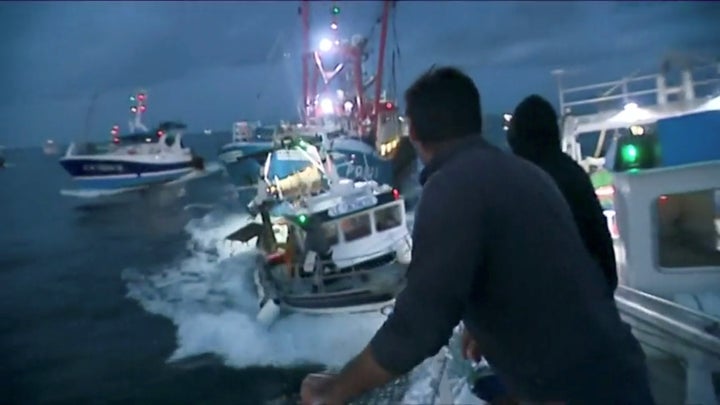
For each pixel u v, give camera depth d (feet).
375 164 44.86
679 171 12.28
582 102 19.58
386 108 51.13
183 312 24.27
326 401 5.20
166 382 18.78
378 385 5.05
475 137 5.47
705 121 12.26
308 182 34.86
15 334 18.45
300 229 29.78
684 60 18.42
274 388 19.60
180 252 32.48
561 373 5.16
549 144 8.29
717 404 10.11
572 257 5.14
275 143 37.29
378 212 30.17
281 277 27.71
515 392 5.51
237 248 34.04
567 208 5.34
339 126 53.31
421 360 4.89
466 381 9.78
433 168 5.49
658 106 18.35
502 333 5.25
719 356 10.18
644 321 11.54
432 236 4.91
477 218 4.91
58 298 21.65
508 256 5.00
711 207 12.31
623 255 13.28
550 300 5.03
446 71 5.59
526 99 8.51
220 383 19.30
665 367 11.01
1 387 15.79
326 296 25.52
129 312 23.32
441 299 4.79
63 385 16.48
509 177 5.10
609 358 5.25
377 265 29.17
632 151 12.68
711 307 11.63
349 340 23.70
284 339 23.47
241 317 24.97
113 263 28.19
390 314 5.09
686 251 12.47
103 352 19.17
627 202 12.67
